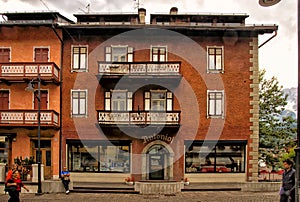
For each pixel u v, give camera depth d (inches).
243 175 885.8
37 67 877.8
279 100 1100.5
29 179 789.9
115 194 738.8
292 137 1076.5
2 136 898.1
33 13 948.6
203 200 663.8
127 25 887.7
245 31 899.4
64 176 756.0
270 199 671.1
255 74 902.4
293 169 396.5
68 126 908.6
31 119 877.8
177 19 964.0
